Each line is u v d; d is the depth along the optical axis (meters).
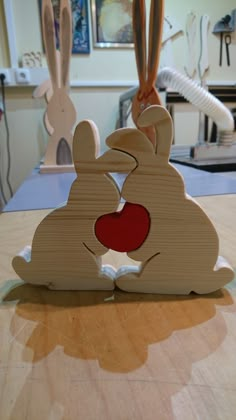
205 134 0.78
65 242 0.17
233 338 0.13
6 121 0.70
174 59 0.73
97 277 0.17
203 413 0.09
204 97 0.50
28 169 0.75
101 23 0.68
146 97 0.42
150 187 0.16
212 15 0.73
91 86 0.72
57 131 0.49
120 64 0.73
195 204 0.16
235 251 0.21
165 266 0.17
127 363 0.11
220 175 0.47
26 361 0.12
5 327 0.14
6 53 0.66
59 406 0.09
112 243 0.17
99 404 0.09
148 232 0.16
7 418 0.09
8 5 0.62
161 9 0.36
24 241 0.24
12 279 0.19
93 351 0.12
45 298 0.17
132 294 0.17
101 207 0.16
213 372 0.11
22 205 0.33
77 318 0.15
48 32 0.42
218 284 0.16
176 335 0.13
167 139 0.15
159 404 0.09
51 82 0.47
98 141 0.15
